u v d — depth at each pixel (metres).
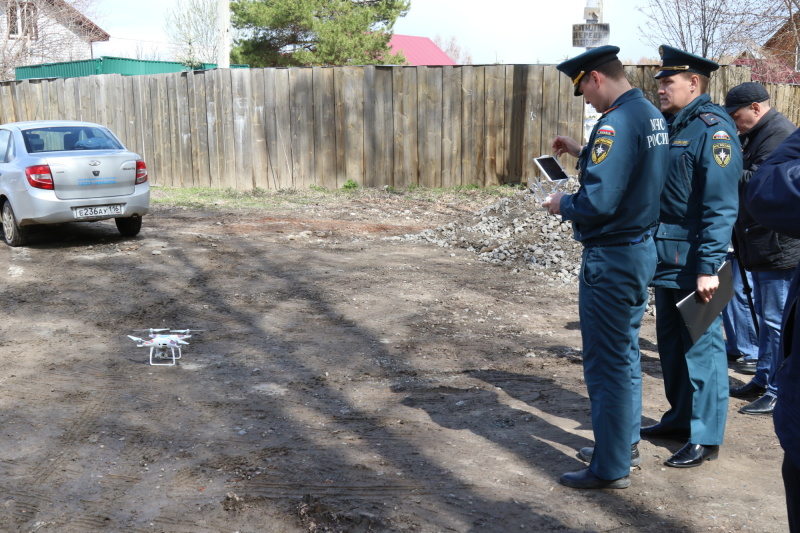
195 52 24.59
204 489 3.64
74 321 6.65
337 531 3.26
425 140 15.69
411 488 3.65
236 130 15.92
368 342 6.12
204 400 4.85
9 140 9.91
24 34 30.62
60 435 4.29
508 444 4.19
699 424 3.94
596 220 3.36
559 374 5.39
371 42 29.19
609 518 3.38
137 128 17.11
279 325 6.57
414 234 11.08
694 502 3.54
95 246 9.80
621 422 3.57
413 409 4.71
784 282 4.65
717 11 16.39
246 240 10.41
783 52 18.02
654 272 3.62
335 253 9.66
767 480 3.79
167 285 7.91
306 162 15.86
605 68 3.47
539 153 15.78
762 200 2.06
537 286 8.14
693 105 3.82
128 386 5.10
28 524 3.33
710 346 3.92
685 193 3.80
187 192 15.75
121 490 3.64
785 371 2.20
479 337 6.30
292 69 15.59
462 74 15.51
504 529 3.28
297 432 4.34
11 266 8.65
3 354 5.76
